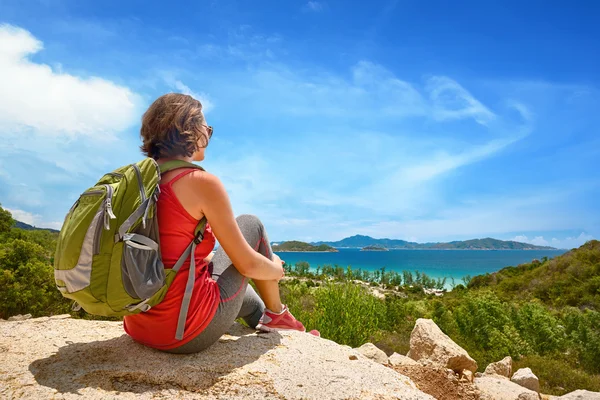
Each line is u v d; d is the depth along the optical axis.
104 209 1.61
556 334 17.20
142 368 1.89
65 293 1.69
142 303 1.73
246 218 2.36
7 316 16.53
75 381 1.76
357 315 7.52
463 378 3.67
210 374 1.88
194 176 1.85
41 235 32.16
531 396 3.56
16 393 1.61
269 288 2.50
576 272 45.22
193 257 1.89
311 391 1.75
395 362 4.13
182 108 1.95
